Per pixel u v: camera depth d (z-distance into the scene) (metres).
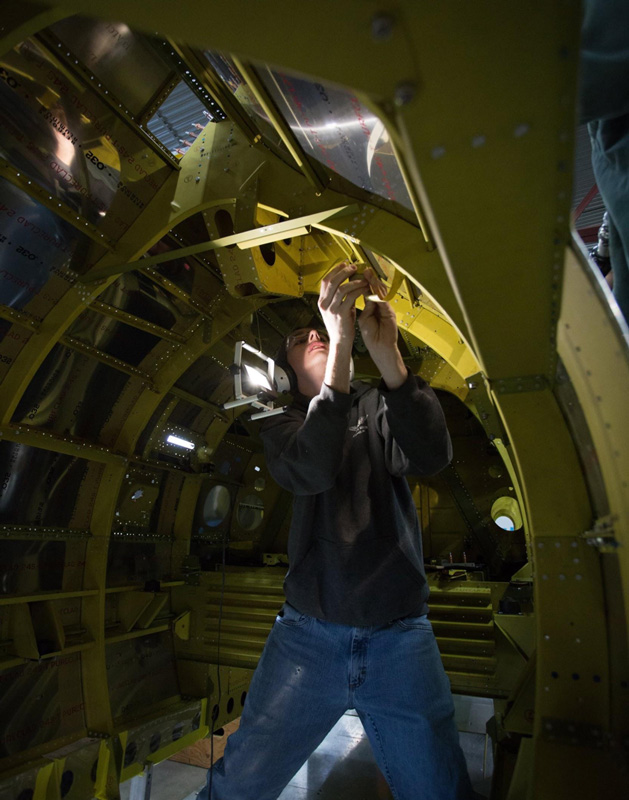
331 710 1.86
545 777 1.49
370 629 1.80
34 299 3.13
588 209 5.10
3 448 3.45
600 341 1.25
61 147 2.78
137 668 4.38
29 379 3.22
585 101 1.52
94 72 2.66
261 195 2.78
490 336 1.42
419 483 6.86
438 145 0.86
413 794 1.76
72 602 3.93
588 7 1.29
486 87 0.77
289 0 0.70
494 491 6.52
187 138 4.66
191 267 3.94
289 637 1.89
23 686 3.49
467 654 3.75
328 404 1.72
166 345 4.19
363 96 0.83
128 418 4.25
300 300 5.32
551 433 1.70
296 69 0.82
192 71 2.47
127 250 3.15
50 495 3.84
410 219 2.26
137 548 4.70
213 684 4.76
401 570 1.85
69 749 3.53
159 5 0.72
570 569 1.69
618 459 1.24
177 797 4.14
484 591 3.92
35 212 2.89
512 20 0.69
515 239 1.04
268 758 1.81
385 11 0.70
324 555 1.91
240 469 6.46
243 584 4.80
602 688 1.59
